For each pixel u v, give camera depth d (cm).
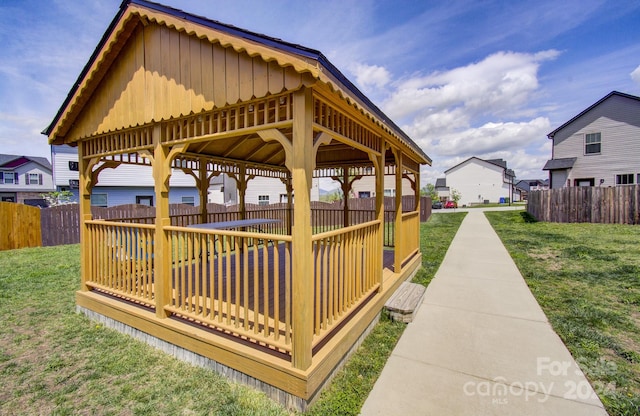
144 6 289
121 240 371
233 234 261
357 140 327
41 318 395
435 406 220
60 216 984
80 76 360
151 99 311
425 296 450
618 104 1538
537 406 218
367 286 355
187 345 290
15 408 232
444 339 321
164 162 316
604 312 379
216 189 2658
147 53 313
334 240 276
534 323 353
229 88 250
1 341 336
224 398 239
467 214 2058
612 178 1560
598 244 803
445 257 720
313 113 232
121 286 374
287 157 228
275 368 233
